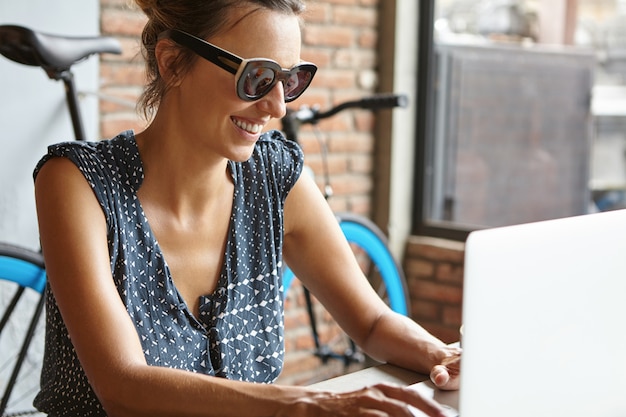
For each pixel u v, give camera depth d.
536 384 1.00
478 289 0.94
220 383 1.16
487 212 3.94
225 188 1.48
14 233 2.70
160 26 1.39
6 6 2.64
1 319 2.52
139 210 1.39
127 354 1.23
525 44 3.87
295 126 2.79
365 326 1.57
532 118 3.91
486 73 3.89
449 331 3.70
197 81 1.34
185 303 1.42
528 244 0.97
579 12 3.78
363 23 3.65
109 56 2.91
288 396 1.12
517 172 3.93
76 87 2.57
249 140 1.36
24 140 2.70
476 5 3.84
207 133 1.35
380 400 1.07
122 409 1.19
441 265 3.72
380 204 3.79
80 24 2.79
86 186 1.34
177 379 1.17
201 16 1.32
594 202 3.84
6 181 2.68
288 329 3.49
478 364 0.95
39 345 2.77
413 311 3.81
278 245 1.55
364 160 3.74
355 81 3.66
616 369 1.08
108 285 1.30
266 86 1.31
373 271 3.14
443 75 3.82
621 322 1.07
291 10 1.34
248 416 1.12
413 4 3.72
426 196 3.83
